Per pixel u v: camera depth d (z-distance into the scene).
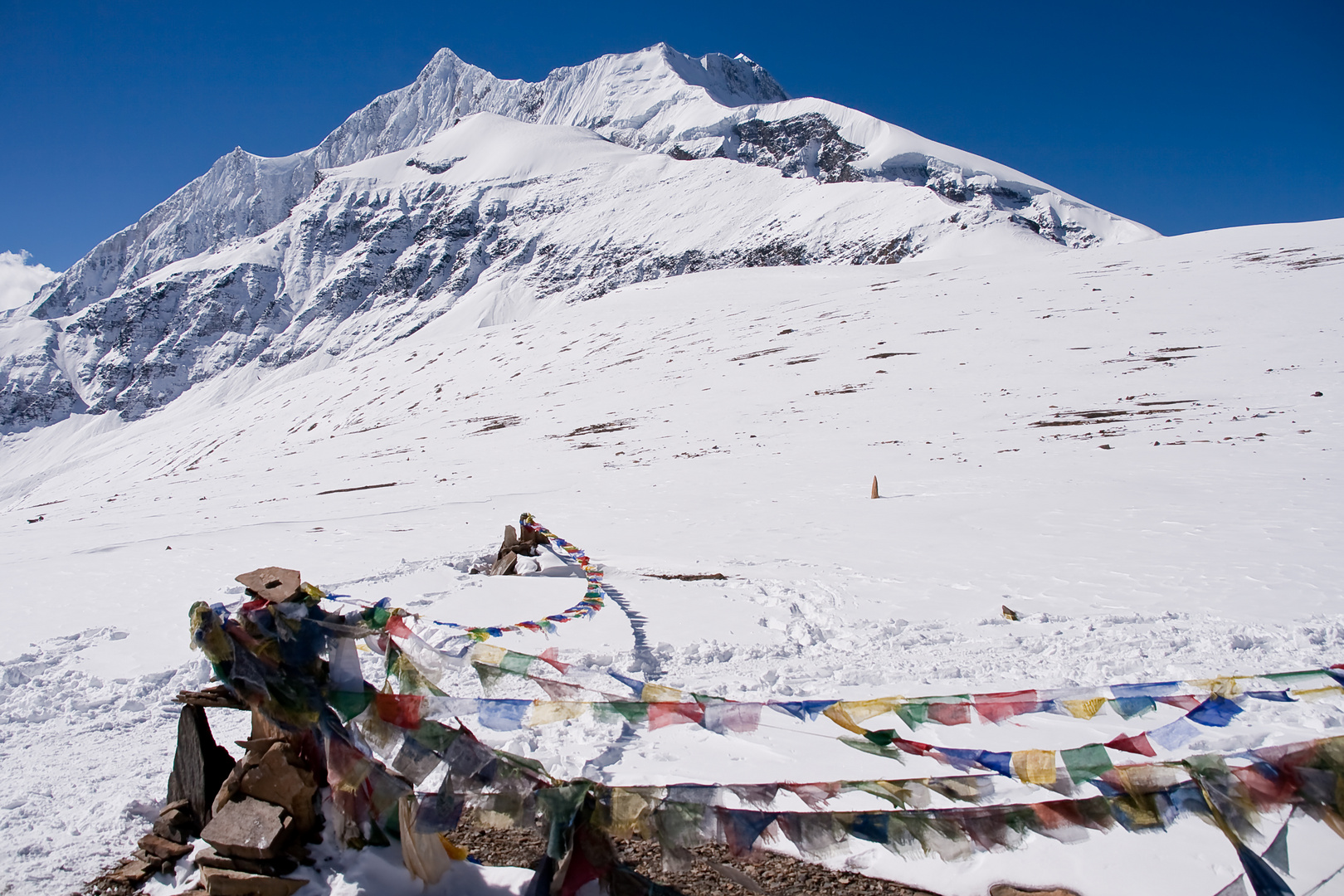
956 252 174.88
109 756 5.23
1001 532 13.12
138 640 7.89
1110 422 23.09
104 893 3.61
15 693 6.55
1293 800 2.92
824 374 38.09
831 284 67.38
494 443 35.59
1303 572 9.79
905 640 7.93
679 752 5.13
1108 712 5.84
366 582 10.02
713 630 8.16
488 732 5.44
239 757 4.79
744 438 28.14
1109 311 39.56
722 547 12.98
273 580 3.65
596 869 3.25
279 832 3.45
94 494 37.94
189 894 3.51
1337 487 14.42
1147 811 3.01
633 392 42.56
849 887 3.76
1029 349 35.25
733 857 3.99
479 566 12.22
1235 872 3.77
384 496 23.48
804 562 11.70
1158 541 11.81
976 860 3.90
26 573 11.59
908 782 3.23
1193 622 8.21
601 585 10.15
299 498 25.55
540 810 3.26
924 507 15.62
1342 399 21.77
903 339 42.16
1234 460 17.41
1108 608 8.85
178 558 12.48
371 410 58.25
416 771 3.36
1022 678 6.62
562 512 17.33
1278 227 56.44
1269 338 29.91
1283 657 6.98
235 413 74.31
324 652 3.58
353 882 3.44
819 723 5.62
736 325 55.28
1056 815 3.05
